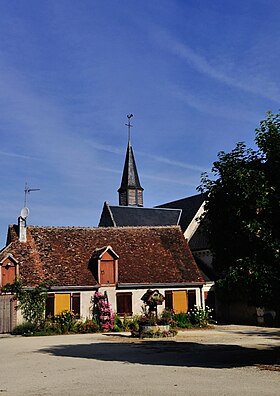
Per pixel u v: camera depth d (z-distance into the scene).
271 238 13.12
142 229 35.50
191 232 41.44
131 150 50.31
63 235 32.53
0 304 27.06
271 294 13.05
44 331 26.41
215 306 34.56
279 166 13.41
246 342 20.58
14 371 13.72
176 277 31.98
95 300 29.23
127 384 11.06
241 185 13.30
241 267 13.26
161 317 28.22
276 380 11.16
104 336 24.61
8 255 28.11
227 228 14.45
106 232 34.12
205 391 9.88
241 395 9.40
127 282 30.28
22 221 31.11
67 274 29.38
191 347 19.02
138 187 49.19
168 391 9.99
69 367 14.17
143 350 18.27
